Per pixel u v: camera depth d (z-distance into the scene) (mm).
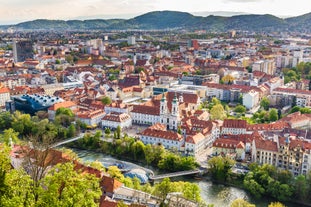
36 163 137875
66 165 123812
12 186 109375
